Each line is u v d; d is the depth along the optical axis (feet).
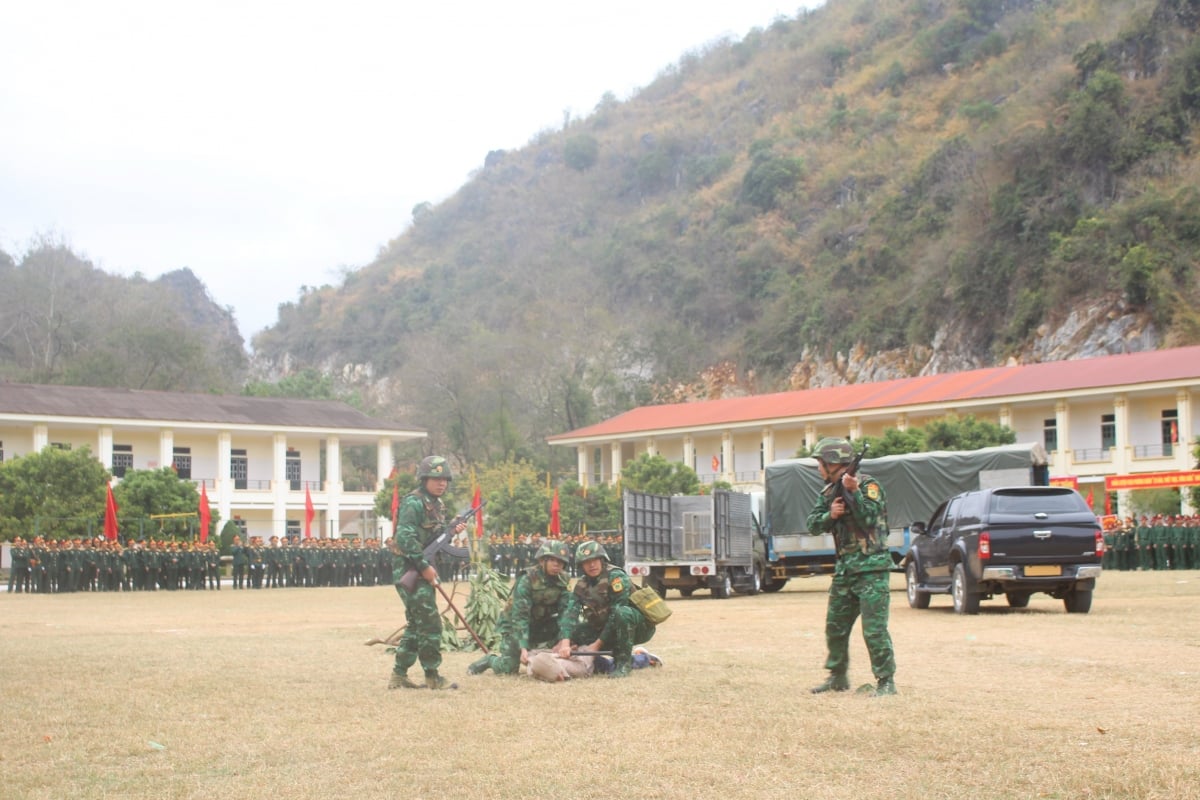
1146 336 239.91
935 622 59.06
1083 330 250.16
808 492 107.45
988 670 38.93
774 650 47.24
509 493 212.43
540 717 31.07
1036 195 278.26
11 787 23.84
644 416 274.16
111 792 23.41
